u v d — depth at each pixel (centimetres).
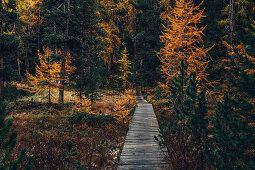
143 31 3036
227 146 265
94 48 1831
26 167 276
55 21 2088
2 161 254
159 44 2803
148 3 2964
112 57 3775
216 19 2339
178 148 393
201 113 336
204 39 2066
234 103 262
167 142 470
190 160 340
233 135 249
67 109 1559
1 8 1473
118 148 797
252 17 1692
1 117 258
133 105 1491
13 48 1506
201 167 317
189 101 390
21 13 2709
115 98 2414
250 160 227
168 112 1161
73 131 1016
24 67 3247
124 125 1216
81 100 1464
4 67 1480
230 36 1694
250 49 257
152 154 552
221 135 271
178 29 916
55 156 490
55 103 1641
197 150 327
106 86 3041
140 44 3247
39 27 3047
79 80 1619
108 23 2905
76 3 1883
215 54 2116
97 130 1080
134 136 762
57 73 1686
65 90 2495
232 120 260
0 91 1505
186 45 909
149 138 731
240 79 255
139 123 1010
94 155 673
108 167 580
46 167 454
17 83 2350
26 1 2759
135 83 3250
